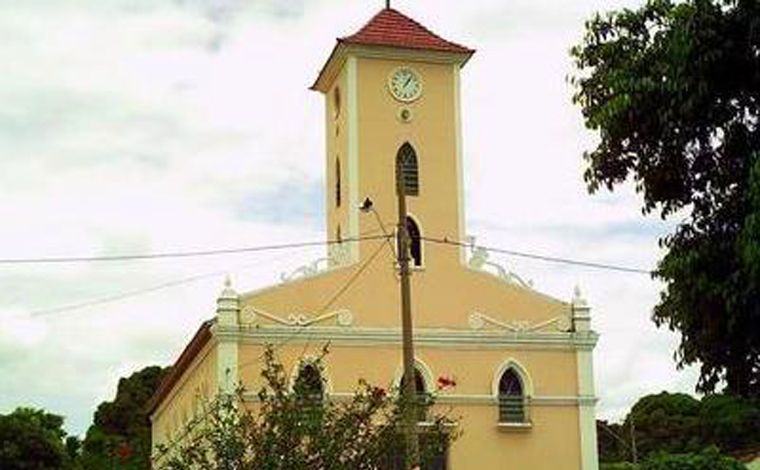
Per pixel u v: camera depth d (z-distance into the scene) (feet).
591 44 57.62
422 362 135.23
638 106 53.11
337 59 146.41
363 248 137.69
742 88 51.29
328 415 71.05
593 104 57.21
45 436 221.05
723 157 53.06
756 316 50.24
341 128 146.10
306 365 79.25
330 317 133.80
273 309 132.57
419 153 143.54
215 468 69.87
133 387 263.90
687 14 51.44
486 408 135.44
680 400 250.57
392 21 146.92
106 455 84.28
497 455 134.31
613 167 56.24
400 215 86.17
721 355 53.21
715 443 236.22
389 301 136.05
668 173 54.29
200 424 95.96
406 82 145.28
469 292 138.82
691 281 52.03
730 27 50.88
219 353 129.80
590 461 136.36
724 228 52.65
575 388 138.21
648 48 55.11
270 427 69.10
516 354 137.69
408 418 75.87
